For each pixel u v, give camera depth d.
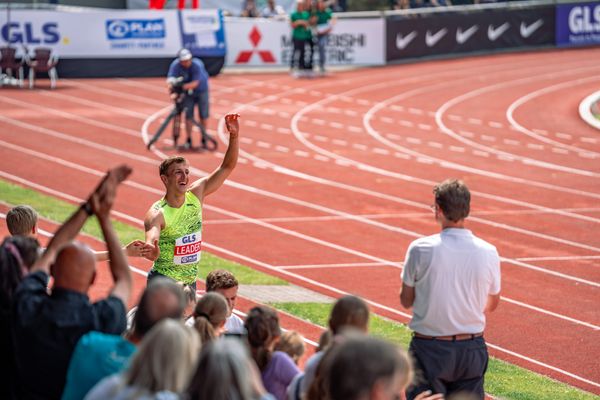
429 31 62.94
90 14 53.41
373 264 25.92
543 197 33.56
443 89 54.09
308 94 51.44
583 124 46.69
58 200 31.22
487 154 40.06
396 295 23.41
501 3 66.31
